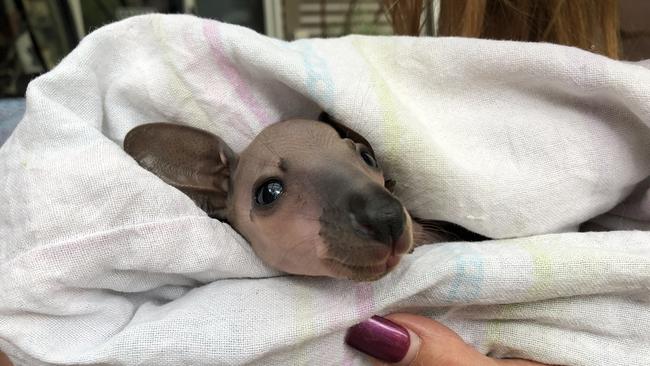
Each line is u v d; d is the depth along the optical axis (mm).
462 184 130
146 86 133
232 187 139
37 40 326
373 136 132
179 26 133
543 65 132
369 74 135
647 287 118
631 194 149
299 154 126
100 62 131
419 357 119
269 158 128
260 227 124
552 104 140
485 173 131
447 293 120
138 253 113
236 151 145
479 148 137
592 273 117
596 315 121
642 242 125
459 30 185
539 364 125
